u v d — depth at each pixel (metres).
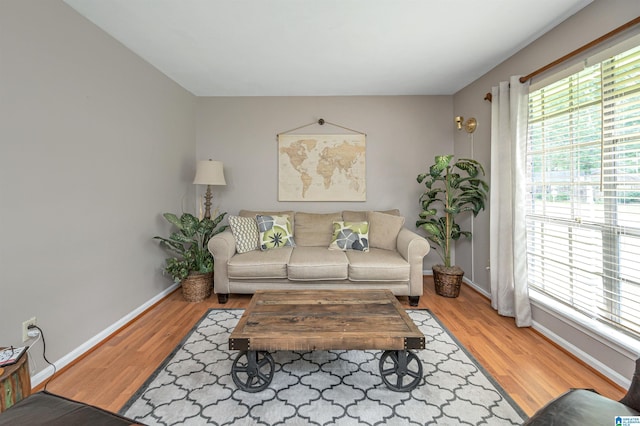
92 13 2.05
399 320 1.78
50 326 1.84
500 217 2.65
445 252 3.30
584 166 2.00
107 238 2.32
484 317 2.68
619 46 1.70
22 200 1.67
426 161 3.91
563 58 2.05
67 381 1.77
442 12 2.05
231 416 1.49
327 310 1.92
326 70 3.06
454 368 1.91
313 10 2.02
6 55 1.58
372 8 2.00
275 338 1.58
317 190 3.93
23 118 1.67
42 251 1.79
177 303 3.01
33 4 1.72
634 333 1.69
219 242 2.93
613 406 1.01
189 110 3.73
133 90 2.63
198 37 2.38
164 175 3.16
